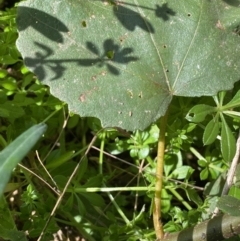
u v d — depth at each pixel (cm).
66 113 29
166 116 26
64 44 25
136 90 25
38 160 28
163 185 28
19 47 25
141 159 29
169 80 25
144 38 25
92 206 29
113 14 25
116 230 27
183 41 26
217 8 27
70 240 30
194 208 29
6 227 25
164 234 26
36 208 26
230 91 29
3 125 29
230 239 26
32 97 30
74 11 25
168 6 26
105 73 25
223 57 26
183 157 31
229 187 26
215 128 26
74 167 28
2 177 16
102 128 27
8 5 33
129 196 30
